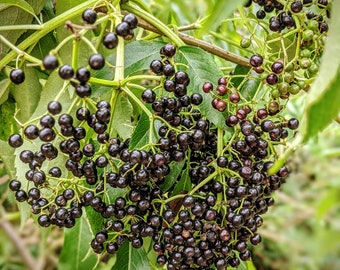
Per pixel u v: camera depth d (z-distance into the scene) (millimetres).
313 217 836
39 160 293
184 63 322
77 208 304
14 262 802
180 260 302
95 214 331
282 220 819
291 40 345
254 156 314
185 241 300
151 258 404
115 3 319
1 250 757
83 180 317
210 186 313
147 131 315
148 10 355
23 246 683
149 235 303
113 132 358
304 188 853
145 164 289
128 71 330
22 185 320
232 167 304
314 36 319
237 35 481
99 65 256
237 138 309
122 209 299
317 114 226
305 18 322
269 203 331
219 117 303
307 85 326
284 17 322
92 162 293
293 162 474
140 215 307
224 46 482
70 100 321
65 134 280
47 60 247
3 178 480
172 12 494
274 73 305
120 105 329
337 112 225
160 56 322
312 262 918
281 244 865
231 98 301
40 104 324
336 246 906
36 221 344
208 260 311
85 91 260
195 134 293
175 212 317
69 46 325
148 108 320
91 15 267
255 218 322
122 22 268
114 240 317
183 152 296
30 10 328
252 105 312
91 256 448
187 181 318
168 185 313
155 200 304
